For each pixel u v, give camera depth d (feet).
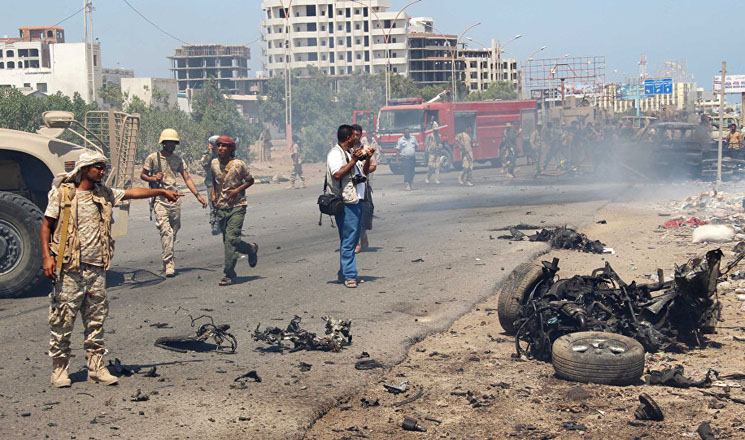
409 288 31.35
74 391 18.40
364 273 34.88
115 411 16.97
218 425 16.16
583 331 20.84
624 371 18.89
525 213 58.49
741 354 21.71
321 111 239.09
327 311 27.30
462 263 36.91
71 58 366.63
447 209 62.95
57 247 18.22
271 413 16.90
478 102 125.39
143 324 25.54
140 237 49.03
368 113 143.84
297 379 19.39
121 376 19.63
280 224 55.06
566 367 19.40
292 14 549.13
